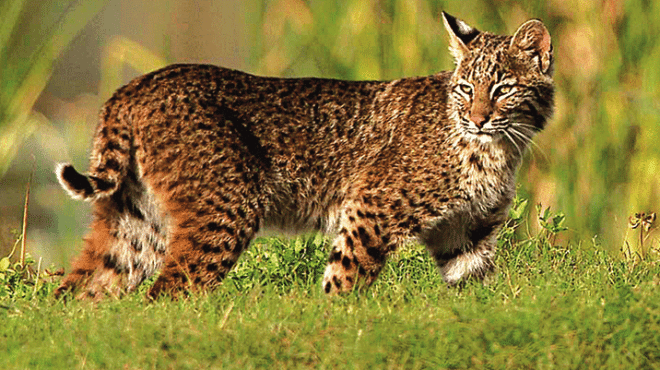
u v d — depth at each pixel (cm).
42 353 836
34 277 1188
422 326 859
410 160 1081
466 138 1072
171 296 1031
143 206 1072
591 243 1334
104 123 1057
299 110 1091
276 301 961
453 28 1105
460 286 1138
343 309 930
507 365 825
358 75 1485
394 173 1082
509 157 1095
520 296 959
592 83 1413
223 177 1050
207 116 1052
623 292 906
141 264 1089
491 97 1056
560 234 1393
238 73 1091
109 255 1084
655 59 1395
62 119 2159
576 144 1415
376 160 1091
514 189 1121
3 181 1847
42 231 1641
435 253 1148
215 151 1048
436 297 979
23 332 895
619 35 1413
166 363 816
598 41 1413
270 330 862
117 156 1047
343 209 1096
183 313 906
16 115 1501
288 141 1084
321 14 1523
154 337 847
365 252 1082
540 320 855
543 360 823
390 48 1473
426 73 1459
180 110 1047
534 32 1070
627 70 1413
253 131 1071
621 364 822
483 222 1120
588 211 1402
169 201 1055
